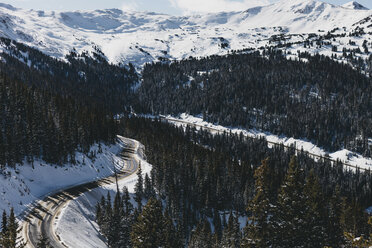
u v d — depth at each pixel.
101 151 119.56
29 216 60.00
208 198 96.19
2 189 63.06
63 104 132.25
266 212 21.86
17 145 79.06
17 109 98.81
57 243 49.91
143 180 101.19
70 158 99.12
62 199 72.12
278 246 21.67
